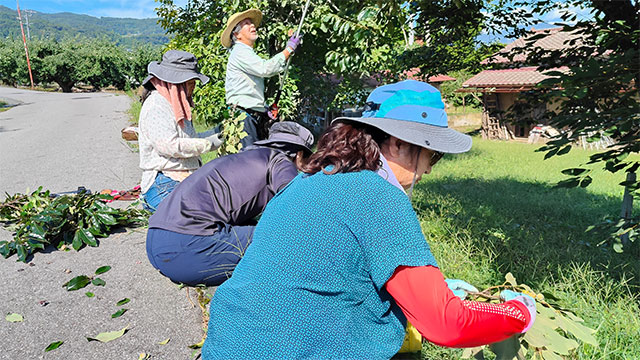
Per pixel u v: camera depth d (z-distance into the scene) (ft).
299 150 10.03
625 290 11.28
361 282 4.25
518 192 25.23
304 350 4.15
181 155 12.69
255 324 4.23
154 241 9.88
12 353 8.47
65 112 70.85
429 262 4.04
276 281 4.25
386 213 4.15
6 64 179.52
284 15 32.17
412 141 4.54
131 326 9.37
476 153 45.85
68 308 10.10
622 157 9.99
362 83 36.99
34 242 12.87
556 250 14.48
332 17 16.29
